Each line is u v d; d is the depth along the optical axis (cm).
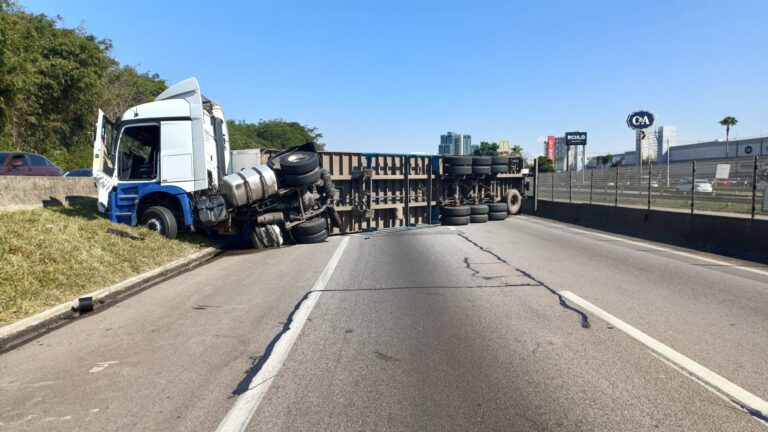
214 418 418
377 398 452
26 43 2625
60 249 973
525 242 1544
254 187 1410
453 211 2042
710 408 423
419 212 1948
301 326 675
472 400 445
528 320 688
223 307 792
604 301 790
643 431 386
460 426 399
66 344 620
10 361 562
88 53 3222
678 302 781
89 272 938
